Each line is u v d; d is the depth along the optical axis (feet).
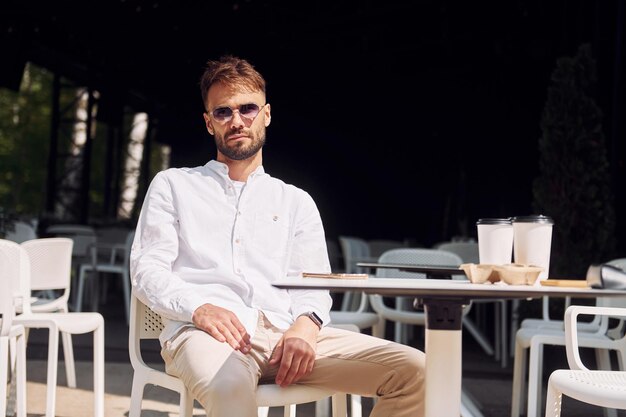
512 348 20.71
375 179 68.54
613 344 11.73
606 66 24.53
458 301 6.23
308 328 7.59
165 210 8.13
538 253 6.44
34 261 13.65
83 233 34.22
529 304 19.86
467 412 12.94
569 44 28.78
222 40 44.86
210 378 6.77
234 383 6.72
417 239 67.67
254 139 8.23
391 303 28.96
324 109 65.46
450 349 6.24
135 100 60.49
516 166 46.44
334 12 43.80
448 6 43.68
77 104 77.77
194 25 41.78
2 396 10.03
